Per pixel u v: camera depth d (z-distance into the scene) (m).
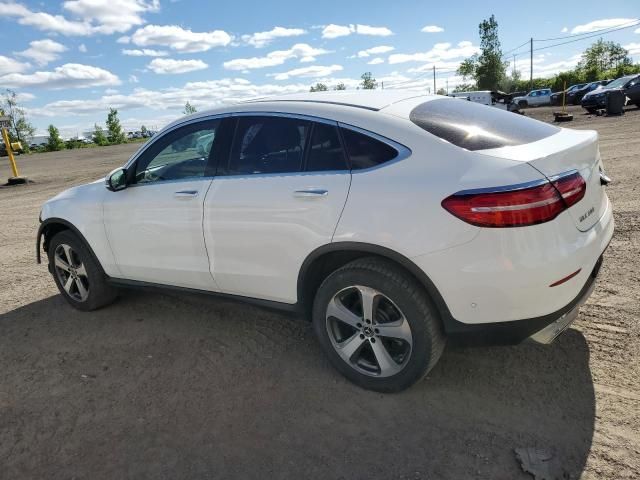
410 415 2.79
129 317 4.36
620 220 5.83
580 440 2.49
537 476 2.29
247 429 2.77
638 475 2.26
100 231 4.16
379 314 2.90
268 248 3.18
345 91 3.46
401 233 2.63
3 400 3.22
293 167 3.11
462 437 2.59
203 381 3.27
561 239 2.50
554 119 22.42
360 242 2.77
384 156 2.79
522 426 2.63
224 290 3.58
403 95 3.28
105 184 4.13
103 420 2.94
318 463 2.49
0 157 46.06
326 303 3.04
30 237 8.12
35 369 3.58
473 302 2.56
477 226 2.45
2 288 5.43
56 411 3.05
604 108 24.73
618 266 4.49
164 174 3.79
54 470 2.57
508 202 2.41
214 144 3.50
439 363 3.26
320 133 3.04
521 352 3.30
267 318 4.14
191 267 3.65
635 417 2.61
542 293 2.50
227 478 2.44
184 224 3.58
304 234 2.99
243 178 3.30
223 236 3.38
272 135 3.24
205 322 4.15
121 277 4.25
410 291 2.69
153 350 3.73
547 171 2.50
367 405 2.90
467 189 2.48
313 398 3.00
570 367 3.09
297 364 3.39
